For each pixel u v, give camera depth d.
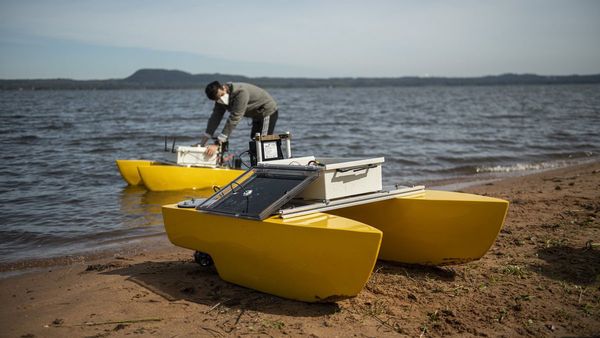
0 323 3.47
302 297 3.69
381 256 4.67
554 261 4.55
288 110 39.44
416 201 4.27
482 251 4.19
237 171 8.14
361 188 4.09
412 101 61.81
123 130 20.38
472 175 11.05
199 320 3.44
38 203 7.84
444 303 3.72
